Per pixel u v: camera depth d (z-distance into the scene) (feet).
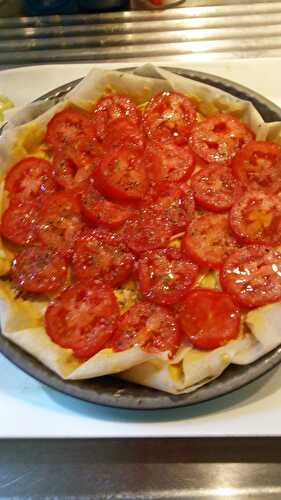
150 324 1.43
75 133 1.78
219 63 2.02
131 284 1.54
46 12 2.32
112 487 1.48
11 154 1.75
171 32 2.24
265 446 1.50
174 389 1.33
